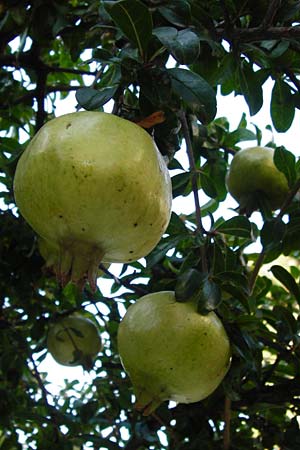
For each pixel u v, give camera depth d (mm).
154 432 781
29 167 495
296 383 710
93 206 484
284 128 691
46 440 833
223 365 584
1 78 887
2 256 846
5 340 883
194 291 574
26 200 499
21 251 849
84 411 838
